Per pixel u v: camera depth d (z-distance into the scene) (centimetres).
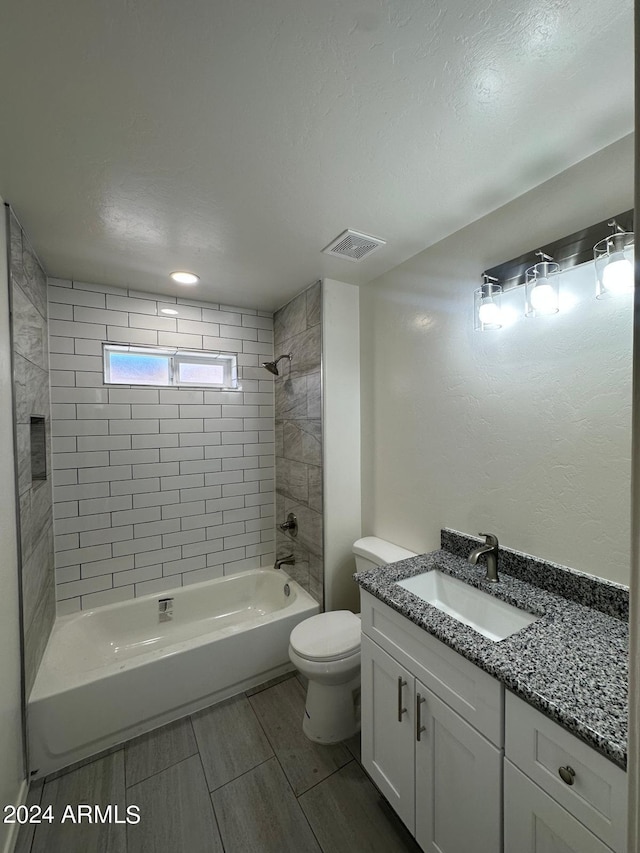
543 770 78
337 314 221
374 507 220
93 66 83
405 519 195
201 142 107
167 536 246
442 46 80
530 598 121
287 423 265
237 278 215
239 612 262
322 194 134
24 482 149
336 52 81
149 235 162
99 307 222
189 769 151
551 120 101
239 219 150
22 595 141
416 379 186
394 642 123
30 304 166
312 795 139
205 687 186
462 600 140
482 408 151
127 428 232
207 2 71
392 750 124
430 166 119
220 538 265
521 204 135
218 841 124
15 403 140
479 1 72
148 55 81
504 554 140
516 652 92
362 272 207
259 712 183
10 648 130
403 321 194
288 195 134
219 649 189
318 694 166
